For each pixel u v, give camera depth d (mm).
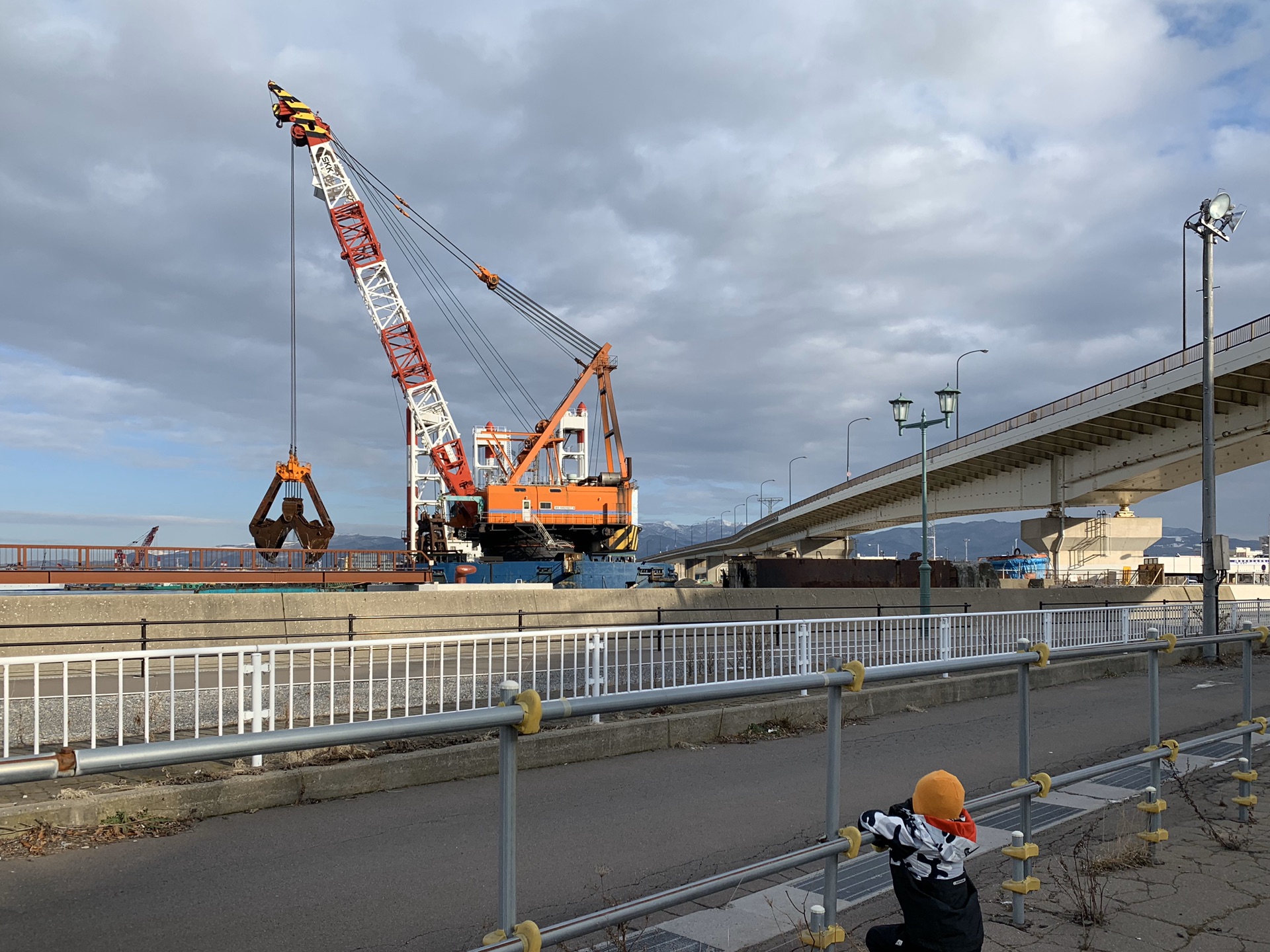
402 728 2730
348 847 6738
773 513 87188
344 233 50906
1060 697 15469
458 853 6605
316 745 2582
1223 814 7625
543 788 8680
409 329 50219
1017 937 4918
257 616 15156
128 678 12562
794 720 12078
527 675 12625
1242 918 5184
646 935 5172
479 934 5148
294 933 5117
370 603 16422
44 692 11469
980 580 36344
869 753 10562
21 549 24812
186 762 2375
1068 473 45312
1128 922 5129
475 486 48594
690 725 10938
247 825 7270
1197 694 15938
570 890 5898
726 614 21047
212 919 5297
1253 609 29734
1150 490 46469
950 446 50188
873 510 68750
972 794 8602
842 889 5938
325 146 51375
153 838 6867
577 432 49625
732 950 4961
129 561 26406
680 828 7348
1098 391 38312
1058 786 5406
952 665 4855
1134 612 21672
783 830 7359
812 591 22828
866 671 4301
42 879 5910
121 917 5297
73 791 7301
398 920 5336
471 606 17578
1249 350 30500
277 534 40031
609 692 10945
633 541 40531
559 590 18953
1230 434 34938
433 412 49031
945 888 3627
